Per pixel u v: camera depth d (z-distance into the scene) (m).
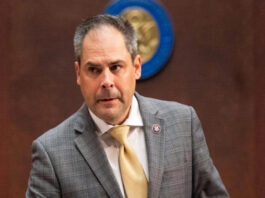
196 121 5.91
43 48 10.49
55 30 10.45
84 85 5.06
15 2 10.41
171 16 10.29
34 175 5.29
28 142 10.66
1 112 10.59
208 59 10.42
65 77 10.55
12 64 10.52
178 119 5.79
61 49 10.48
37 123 10.63
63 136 5.48
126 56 5.00
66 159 5.30
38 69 10.53
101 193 5.18
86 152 5.33
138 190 5.25
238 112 10.49
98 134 5.50
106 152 5.44
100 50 4.88
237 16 10.34
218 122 10.55
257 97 10.40
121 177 5.31
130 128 5.58
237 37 10.36
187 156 5.62
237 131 10.52
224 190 5.70
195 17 10.34
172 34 10.26
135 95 5.88
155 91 10.48
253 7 10.28
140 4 10.18
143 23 10.20
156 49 10.24
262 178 10.52
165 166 5.41
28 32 10.45
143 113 5.66
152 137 5.52
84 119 5.58
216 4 10.34
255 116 10.45
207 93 10.48
